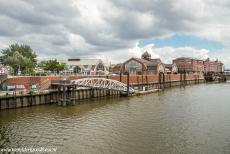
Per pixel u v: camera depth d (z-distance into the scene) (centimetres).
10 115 4822
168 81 14125
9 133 3681
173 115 5009
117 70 15850
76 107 5912
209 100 7350
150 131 3822
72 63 13238
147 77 12250
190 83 17038
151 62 14775
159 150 3034
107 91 8481
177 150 3041
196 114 5128
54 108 5694
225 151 3012
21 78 6188
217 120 4572
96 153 2947
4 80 5809
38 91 6088
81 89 7344
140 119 4631
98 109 5672
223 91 10481
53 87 6781
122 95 8362
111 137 3522
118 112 5312
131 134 3662
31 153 2941
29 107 5728
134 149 3072
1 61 11356
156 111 5450
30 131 3794
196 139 3444
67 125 4162
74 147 3138
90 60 13525
